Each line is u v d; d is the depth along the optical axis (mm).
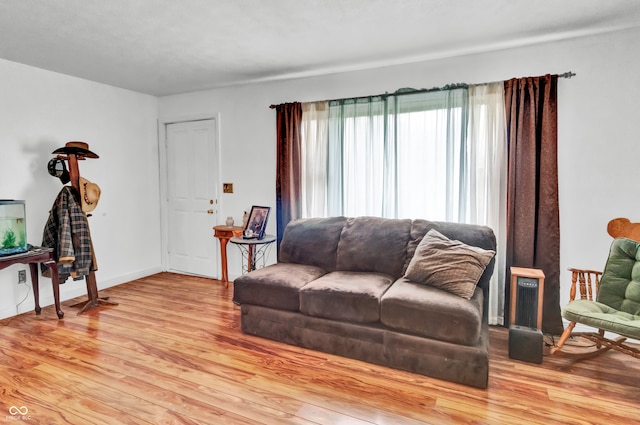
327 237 3291
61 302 3670
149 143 4633
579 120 2803
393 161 3379
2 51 3027
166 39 2799
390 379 2246
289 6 2277
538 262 2906
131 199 4422
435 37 2756
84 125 3871
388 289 2594
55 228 3293
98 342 2744
